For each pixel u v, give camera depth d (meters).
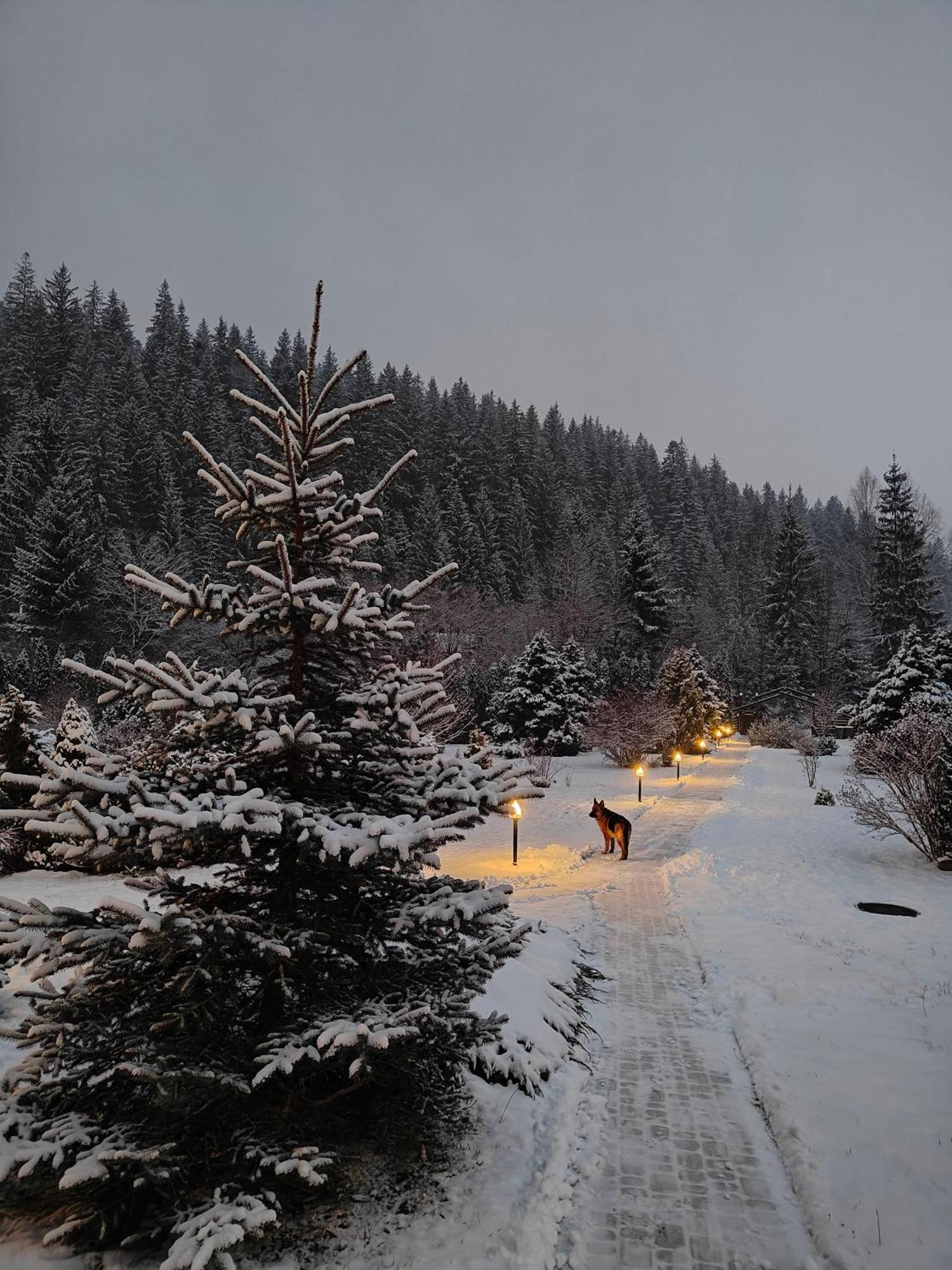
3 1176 3.30
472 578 53.00
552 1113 5.45
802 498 112.62
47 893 11.46
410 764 4.62
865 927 10.08
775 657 61.59
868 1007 7.32
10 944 3.62
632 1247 4.08
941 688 31.05
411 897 4.59
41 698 33.66
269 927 3.98
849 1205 4.34
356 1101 4.94
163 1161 3.61
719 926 10.36
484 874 14.15
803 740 41.00
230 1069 3.94
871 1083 5.77
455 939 4.70
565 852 16.12
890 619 55.56
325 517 4.78
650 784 28.56
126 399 63.97
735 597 83.19
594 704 38.72
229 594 4.45
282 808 3.90
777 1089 5.76
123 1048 3.68
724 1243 4.13
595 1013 7.52
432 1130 4.86
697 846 16.67
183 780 4.21
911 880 13.12
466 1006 4.32
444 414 77.69
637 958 9.26
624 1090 5.94
